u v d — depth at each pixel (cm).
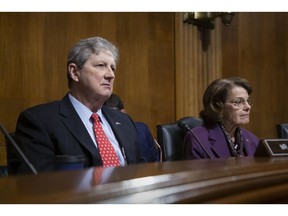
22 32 320
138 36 379
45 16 331
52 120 172
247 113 236
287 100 469
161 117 389
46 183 68
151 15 386
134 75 375
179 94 397
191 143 226
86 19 352
